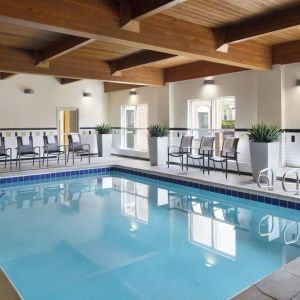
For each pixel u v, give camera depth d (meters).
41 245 3.89
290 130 6.79
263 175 6.01
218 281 2.99
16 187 7.27
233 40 5.33
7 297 2.41
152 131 8.91
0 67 6.37
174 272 3.19
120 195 6.55
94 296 2.77
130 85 10.73
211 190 6.47
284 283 2.58
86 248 3.80
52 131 10.74
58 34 5.56
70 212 5.33
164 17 4.78
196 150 8.96
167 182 7.54
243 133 7.70
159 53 6.67
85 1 4.04
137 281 3.02
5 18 3.59
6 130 9.90
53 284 2.98
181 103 9.23
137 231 4.39
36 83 10.38
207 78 8.42
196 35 5.21
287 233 4.31
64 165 8.84
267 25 4.84
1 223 4.75
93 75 7.66
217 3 4.38
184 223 4.74
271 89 6.87
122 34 4.36
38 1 3.72
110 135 11.16
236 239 4.09
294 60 6.39
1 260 3.48
